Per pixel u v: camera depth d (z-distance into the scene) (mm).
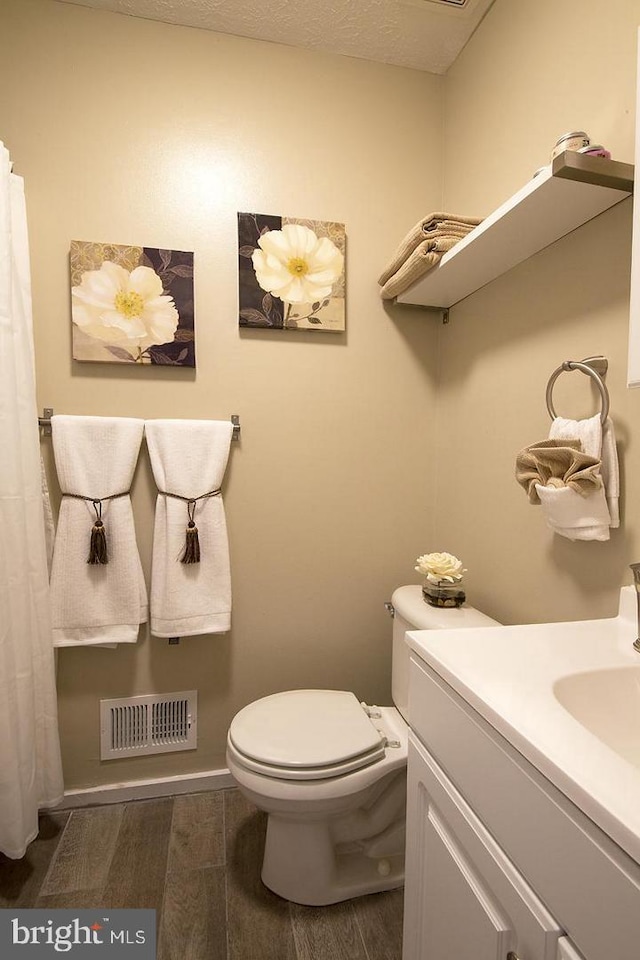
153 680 1621
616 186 960
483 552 1517
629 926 439
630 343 788
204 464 1555
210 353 1612
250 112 1617
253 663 1693
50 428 1500
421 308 1787
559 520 1018
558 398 1188
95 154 1514
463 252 1274
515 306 1362
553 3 1202
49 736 1431
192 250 1582
